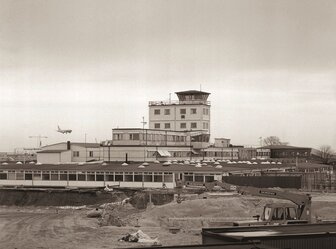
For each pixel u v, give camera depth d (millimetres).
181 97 173000
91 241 56250
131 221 70250
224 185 57719
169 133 149375
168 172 106062
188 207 71000
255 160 164375
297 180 101500
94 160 143500
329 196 87500
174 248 25984
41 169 115750
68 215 85812
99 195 105938
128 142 136875
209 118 170375
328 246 29750
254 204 73938
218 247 25969
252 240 27984
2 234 64312
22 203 109125
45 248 53812
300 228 34625
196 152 157000
